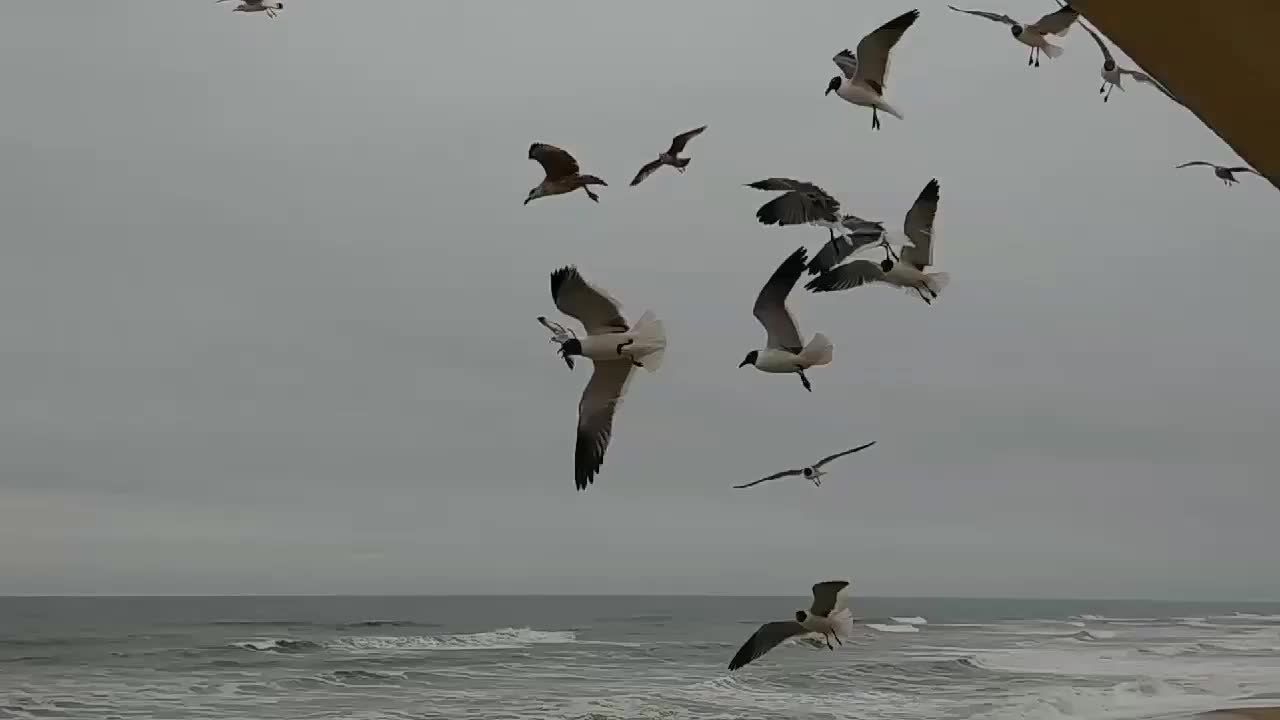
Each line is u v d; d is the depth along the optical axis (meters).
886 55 7.50
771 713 23.84
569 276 6.16
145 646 40.09
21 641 42.84
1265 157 5.00
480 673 31.48
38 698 26.41
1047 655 37.44
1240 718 10.32
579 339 6.12
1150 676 29.84
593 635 47.66
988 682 29.19
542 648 40.41
